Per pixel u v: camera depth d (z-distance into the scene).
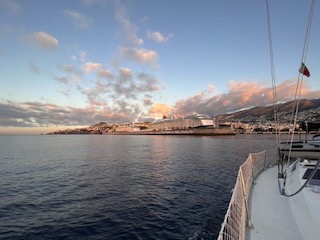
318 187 6.18
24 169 36.94
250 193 8.17
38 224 14.83
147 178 28.89
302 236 5.23
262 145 84.94
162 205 18.36
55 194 21.86
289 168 9.84
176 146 90.75
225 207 17.66
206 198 20.09
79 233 13.57
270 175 10.73
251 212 6.61
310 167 8.30
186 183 25.88
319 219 4.85
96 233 13.56
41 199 20.25
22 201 19.66
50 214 16.56
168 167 37.50
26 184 26.22
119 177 29.67
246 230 5.65
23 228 14.23
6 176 31.17
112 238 12.95
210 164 40.12
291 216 6.25
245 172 7.47
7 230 13.95
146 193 21.92
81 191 22.88
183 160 46.56
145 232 13.66
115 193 22.05
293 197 6.71
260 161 11.73
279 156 9.55
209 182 26.17
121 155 58.06
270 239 5.23
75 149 80.94
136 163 42.75
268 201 7.38
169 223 14.87
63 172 33.78
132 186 24.75
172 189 23.31
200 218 15.60
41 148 88.75
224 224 3.60
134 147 88.19
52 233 13.57
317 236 4.60
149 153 62.59
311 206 5.40
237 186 5.36
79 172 33.62
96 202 19.30
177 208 17.61
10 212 17.00
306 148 16.73
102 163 43.09
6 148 89.62
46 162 45.50
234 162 42.28
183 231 13.75
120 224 14.76
